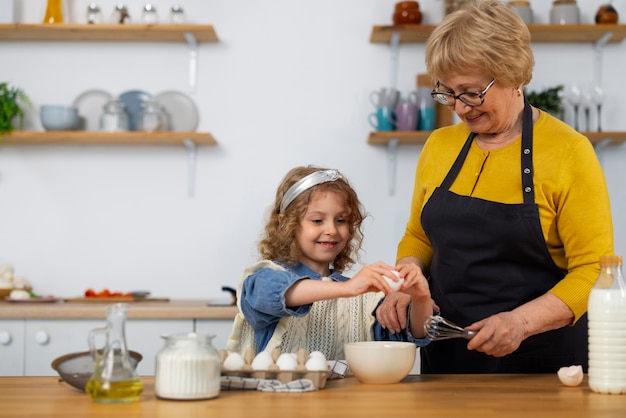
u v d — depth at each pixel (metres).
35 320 2.93
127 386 1.26
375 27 3.29
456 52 1.62
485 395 1.35
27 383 1.50
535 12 3.48
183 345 1.30
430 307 1.65
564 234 1.71
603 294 1.41
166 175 3.48
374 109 3.48
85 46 3.51
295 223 1.86
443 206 1.82
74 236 3.47
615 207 3.44
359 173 3.47
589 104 3.31
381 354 1.48
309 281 1.56
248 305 1.64
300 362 1.47
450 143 1.89
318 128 3.49
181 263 3.47
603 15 3.34
